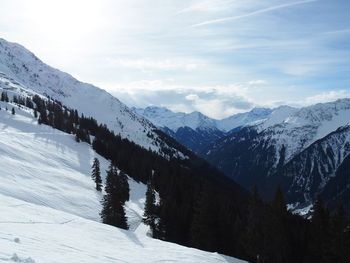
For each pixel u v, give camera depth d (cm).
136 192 11738
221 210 6353
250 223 5559
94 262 2128
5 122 15500
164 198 8256
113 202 6309
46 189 7112
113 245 3127
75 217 4047
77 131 15912
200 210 5972
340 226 4800
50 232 2886
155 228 7488
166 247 3656
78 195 7506
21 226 2788
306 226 5647
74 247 2486
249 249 5491
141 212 9031
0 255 1592
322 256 5066
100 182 8950
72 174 9644
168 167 15775
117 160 14812
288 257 5328
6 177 6812
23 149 10338
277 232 5216
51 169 9306
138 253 3045
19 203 3953
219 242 5972
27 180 7231
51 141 13725
